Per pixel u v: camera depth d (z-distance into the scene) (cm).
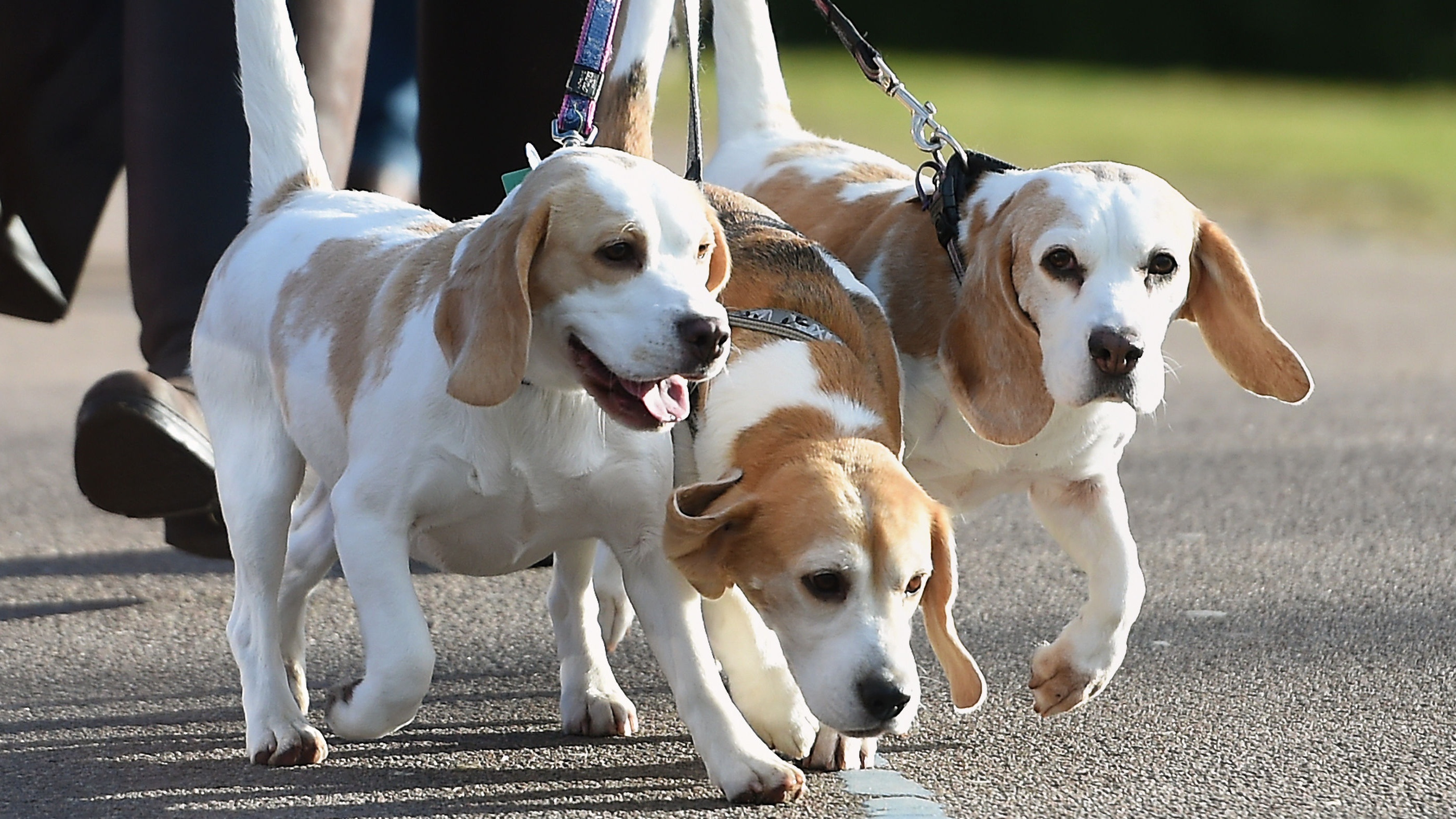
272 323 653
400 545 588
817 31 6272
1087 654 670
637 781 615
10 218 1009
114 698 699
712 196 733
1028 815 584
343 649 772
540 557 641
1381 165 3141
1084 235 642
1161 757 638
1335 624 802
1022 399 668
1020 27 6262
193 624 803
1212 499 1066
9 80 978
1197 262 682
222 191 809
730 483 607
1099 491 696
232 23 806
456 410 582
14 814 572
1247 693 707
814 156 838
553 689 725
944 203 710
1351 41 5931
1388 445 1225
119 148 1009
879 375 665
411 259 621
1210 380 1500
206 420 695
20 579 876
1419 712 683
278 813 575
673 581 609
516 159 839
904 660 573
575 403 592
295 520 725
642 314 563
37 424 1237
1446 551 938
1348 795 599
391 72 1054
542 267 573
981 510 1028
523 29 820
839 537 575
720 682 608
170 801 586
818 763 630
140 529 987
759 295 674
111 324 1619
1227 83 5541
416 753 641
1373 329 1744
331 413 618
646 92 733
